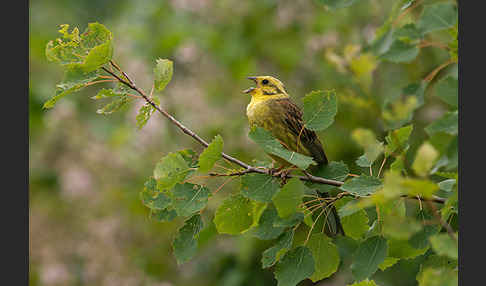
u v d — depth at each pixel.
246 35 14.64
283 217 5.93
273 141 6.10
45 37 15.39
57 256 12.65
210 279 11.93
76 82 6.07
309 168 7.21
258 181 6.12
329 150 11.77
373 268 5.55
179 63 14.27
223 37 14.53
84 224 12.71
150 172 12.41
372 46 5.62
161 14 15.38
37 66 15.15
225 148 12.49
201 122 12.85
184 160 6.10
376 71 11.28
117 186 12.63
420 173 4.62
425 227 5.86
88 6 16.73
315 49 13.28
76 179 12.48
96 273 12.02
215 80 13.85
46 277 12.11
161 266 12.27
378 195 4.77
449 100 5.12
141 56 14.08
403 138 5.86
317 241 6.25
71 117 13.33
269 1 14.61
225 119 12.95
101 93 6.33
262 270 11.05
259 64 14.38
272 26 14.39
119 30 14.61
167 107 13.02
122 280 11.88
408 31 5.36
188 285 12.04
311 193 6.73
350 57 4.92
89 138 13.45
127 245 12.38
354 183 5.86
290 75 13.88
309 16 14.14
